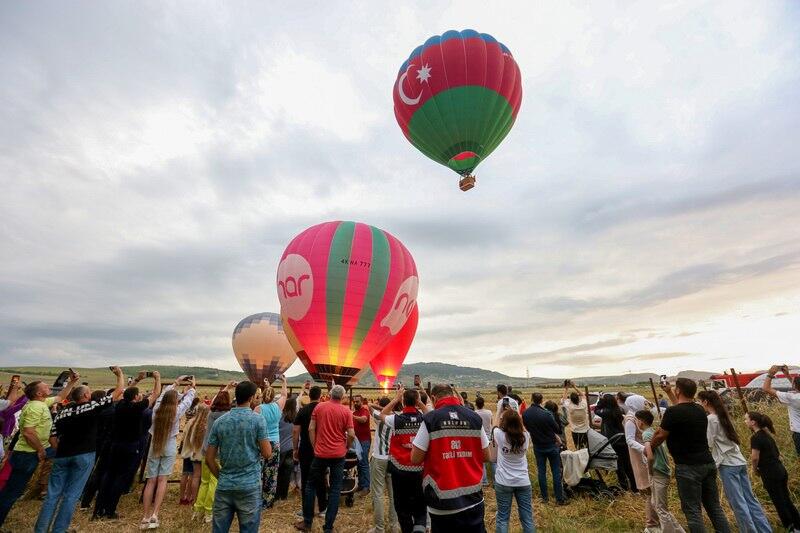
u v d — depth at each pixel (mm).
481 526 3350
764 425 5281
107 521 6105
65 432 5078
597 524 5910
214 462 4070
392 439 4852
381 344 14180
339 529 5926
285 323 14344
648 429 5762
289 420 7625
